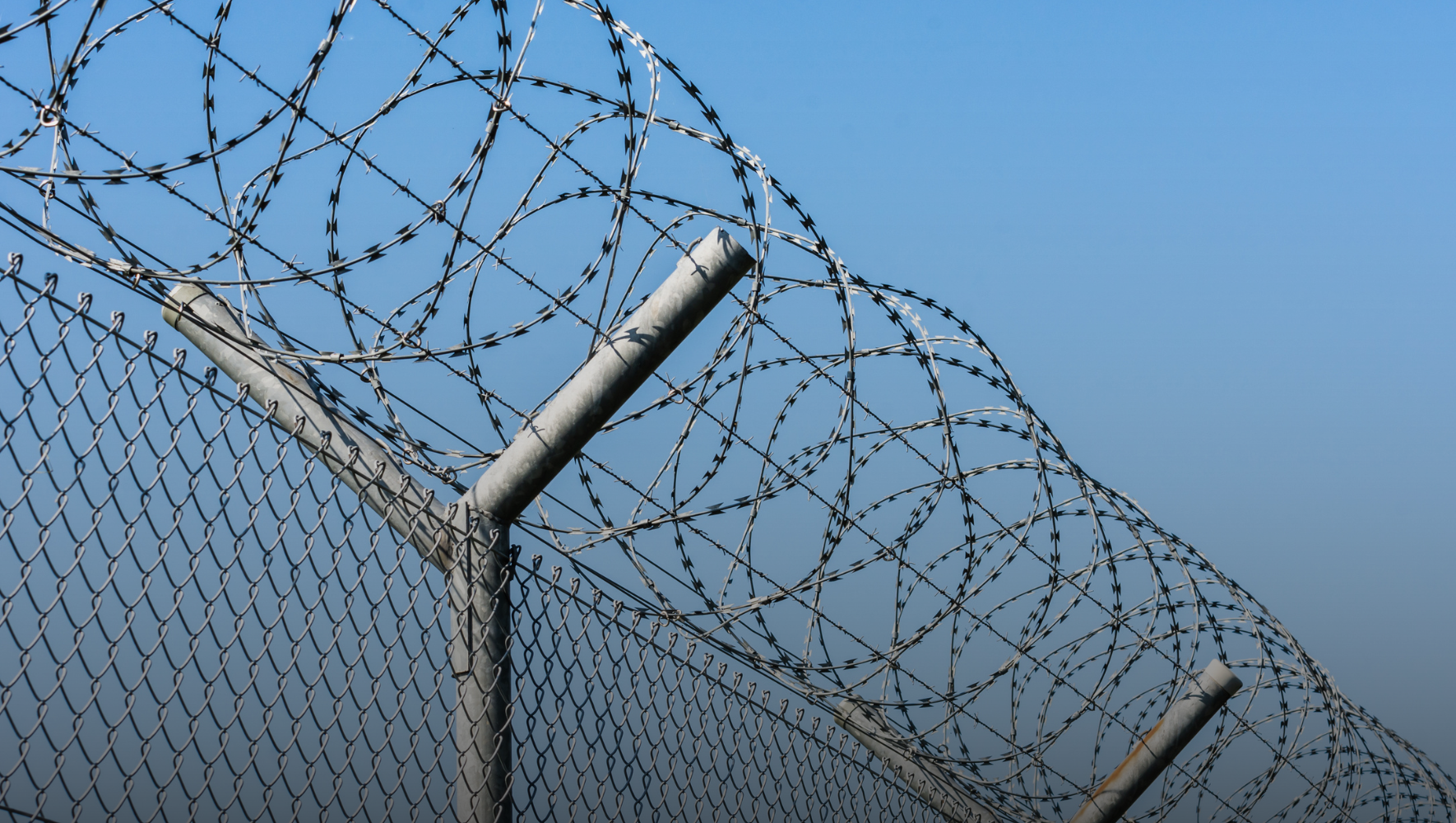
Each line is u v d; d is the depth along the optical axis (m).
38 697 1.86
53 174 2.34
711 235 2.82
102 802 1.91
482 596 2.62
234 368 2.76
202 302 2.83
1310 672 5.21
